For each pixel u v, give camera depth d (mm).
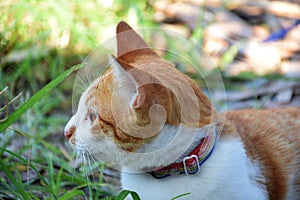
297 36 5441
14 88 4805
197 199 3000
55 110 4684
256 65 5141
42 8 5242
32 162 3900
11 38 5133
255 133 3363
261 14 5750
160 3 5891
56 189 3637
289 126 3512
